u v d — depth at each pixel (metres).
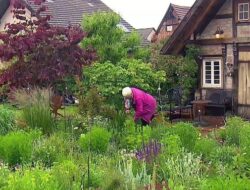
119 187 6.73
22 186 5.62
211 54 19.02
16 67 14.48
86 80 16.00
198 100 18.80
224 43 18.55
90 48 15.77
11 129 11.88
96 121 12.18
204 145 9.30
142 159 8.09
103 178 7.12
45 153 8.83
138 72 16.52
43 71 14.38
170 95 19.78
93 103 12.62
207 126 16.55
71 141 10.34
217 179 5.91
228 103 18.50
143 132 10.44
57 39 14.69
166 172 7.58
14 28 14.70
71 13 33.81
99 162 8.61
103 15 20.59
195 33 19.19
